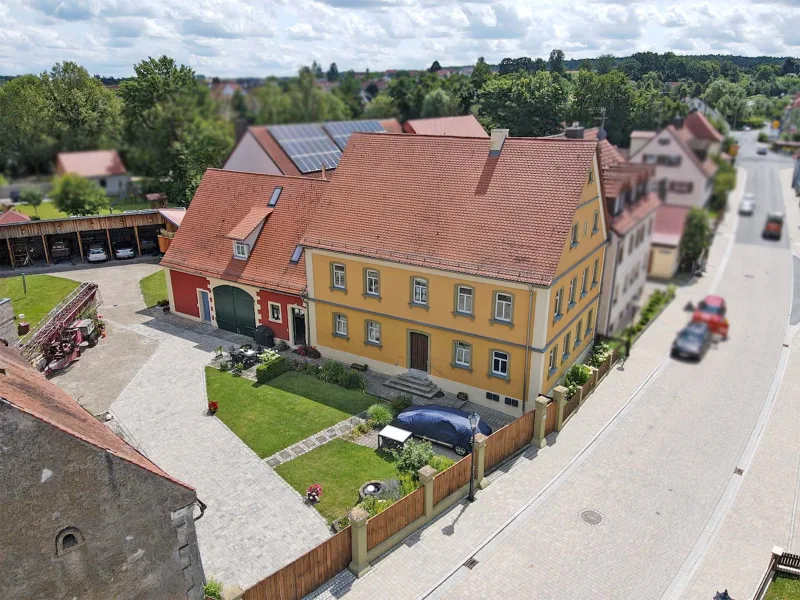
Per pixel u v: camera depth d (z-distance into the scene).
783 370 25.83
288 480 20.80
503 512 19.38
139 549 12.55
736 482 21.00
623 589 16.47
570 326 25.98
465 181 26.14
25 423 10.84
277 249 31.72
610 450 22.69
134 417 24.92
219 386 27.48
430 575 16.81
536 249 23.36
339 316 29.47
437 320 25.98
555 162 24.47
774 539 18.45
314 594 16.05
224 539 18.08
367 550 16.98
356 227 27.73
